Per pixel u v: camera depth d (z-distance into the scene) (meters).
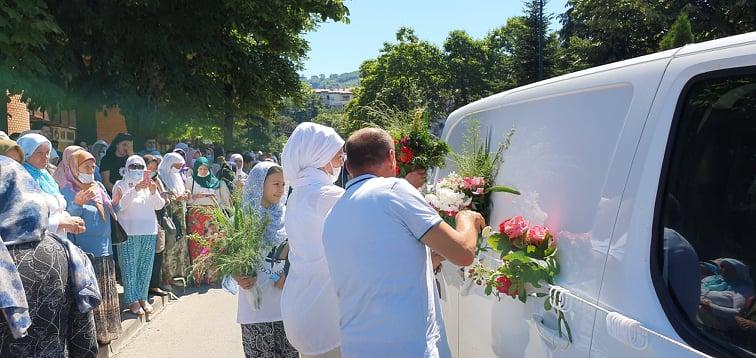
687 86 1.71
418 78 44.28
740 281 1.55
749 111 1.56
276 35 14.35
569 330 1.94
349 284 2.16
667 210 1.70
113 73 10.88
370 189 2.18
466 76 45.00
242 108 16.27
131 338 5.93
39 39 7.49
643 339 1.62
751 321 1.50
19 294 2.83
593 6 22.86
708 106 1.66
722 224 1.61
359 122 3.38
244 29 13.20
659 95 1.79
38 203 3.15
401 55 45.00
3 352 2.97
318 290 2.94
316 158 2.94
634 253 1.73
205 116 13.70
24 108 14.39
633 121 1.86
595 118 2.05
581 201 2.02
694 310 1.59
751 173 1.57
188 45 11.98
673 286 1.64
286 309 3.02
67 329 3.38
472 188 2.76
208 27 12.26
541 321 2.15
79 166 5.17
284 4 12.40
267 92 17.61
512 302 2.38
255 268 3.44
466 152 3.14
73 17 9.79
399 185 2.17
